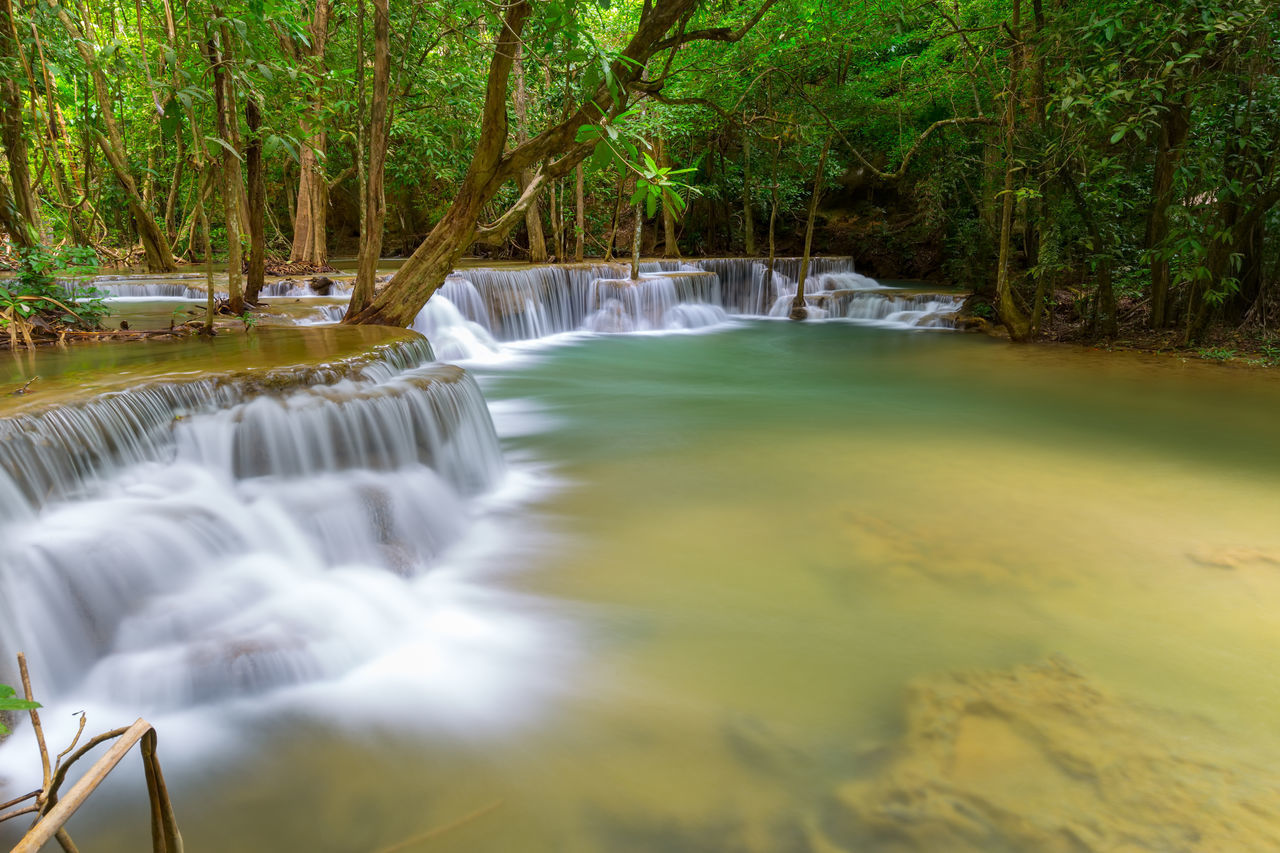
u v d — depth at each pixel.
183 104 5.65
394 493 5.15
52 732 3.23
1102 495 6.14
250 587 4.07
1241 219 11.62
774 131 18.94
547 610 4.33
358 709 3.44
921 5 14.94
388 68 8.37
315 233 16.72
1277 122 10.98
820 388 10.50
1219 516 5.68
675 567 4.88
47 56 8.44
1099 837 2.64
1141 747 3.11
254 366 5.40
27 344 6.36
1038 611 4.27
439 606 4.39
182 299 11.84
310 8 13.01
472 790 2.96
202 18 6.56
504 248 23.38
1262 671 3.66
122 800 2.90
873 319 17.86
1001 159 14.55
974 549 5.11
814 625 4.14
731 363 12.56
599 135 2.79
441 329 12.68
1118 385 10.35
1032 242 15.66
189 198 16.83
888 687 3.57
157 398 4.63
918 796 2.88
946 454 7.32
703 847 2.67
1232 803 2.78
